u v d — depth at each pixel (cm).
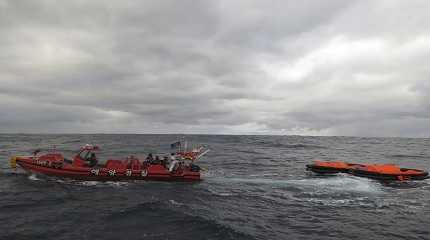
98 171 1983
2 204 1456
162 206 1447
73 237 1070
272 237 1131
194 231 1157
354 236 1162
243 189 1919
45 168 2025
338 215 1414
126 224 1212
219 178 2286
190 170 2119
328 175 2470
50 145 5934
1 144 6188
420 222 1327
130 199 1588
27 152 4203
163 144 6569
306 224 1287
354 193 1847
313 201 1656
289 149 5947
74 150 4594
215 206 1521
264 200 1662
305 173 2605
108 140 8650
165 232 1141
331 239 1126
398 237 1159
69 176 1994
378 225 1284
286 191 1883
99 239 1059
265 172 2645
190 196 1700
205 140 9662
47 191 1719
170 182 2053
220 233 1143
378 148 6875
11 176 2083
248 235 1135
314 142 9081
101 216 1299
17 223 1198
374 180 2253
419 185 2119
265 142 8562
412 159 4256
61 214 1320
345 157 4422
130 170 2012
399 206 1577
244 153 4750
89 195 1658
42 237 1064
